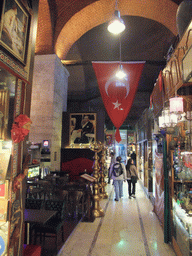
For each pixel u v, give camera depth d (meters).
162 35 11.02
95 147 5.79
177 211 3.47
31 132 9.66
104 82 6.97
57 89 10.22
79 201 5.67
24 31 2.33
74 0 8.97
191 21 2.25
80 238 4.16
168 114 3.27
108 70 7.03
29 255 2.66
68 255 3.48
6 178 2.11
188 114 3.40
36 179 7.40
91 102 18.11
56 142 10.20
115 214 5.73
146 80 16.03
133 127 25.22
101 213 5.54
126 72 6.96
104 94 6.90
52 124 9.59
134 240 4.09
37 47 9.85
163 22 8.90
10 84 2.24
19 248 2.35
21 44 2.26
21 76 2.29
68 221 5.12
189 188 3.73
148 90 16.77
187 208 3.11
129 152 21.44
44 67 9.84
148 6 8.34
